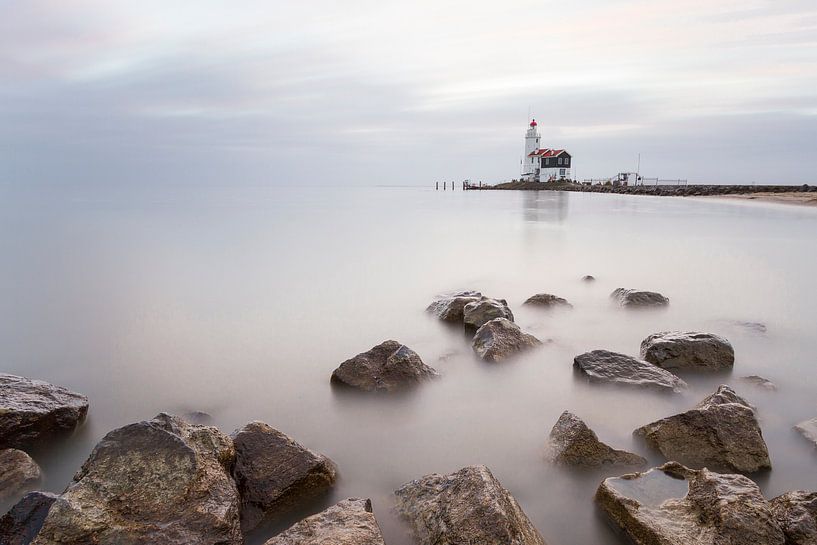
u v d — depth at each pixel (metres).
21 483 6.12
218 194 138.25
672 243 28.84
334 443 7.38
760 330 12.30
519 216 51.22
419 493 5.50
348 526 4.62
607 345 11.31
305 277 20.42
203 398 9.11
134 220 47.06
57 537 4.43
